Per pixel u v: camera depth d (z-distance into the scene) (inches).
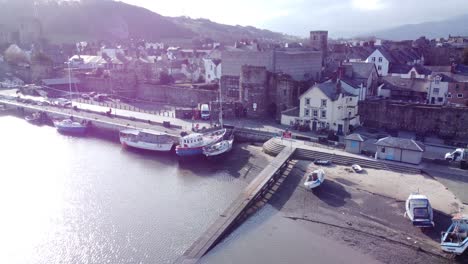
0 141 2834.6
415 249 1291.8
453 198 1582.2
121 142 2652.6
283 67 3287.4
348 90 2652.6
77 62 5649.6
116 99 4077.3
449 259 1234.0
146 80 4298.7
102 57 5753.0
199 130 2618.1
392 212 1519.4
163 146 2454.5
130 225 1521.9
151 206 1684.3
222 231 1398.9
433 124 2385.6
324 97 2458.2
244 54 3356.3
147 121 2987.2
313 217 1533.0
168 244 1376.7
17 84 5022.1
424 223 1371.8
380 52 3971.5
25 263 1301.7
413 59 4534.9
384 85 3115.2
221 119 2709.2
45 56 5251.0
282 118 2770.7
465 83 2760.8
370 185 1750.7
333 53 4731.8
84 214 1626.5
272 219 1531.7
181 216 1582.2
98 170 2174.0
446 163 1905.8
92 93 4362.7
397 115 2500.0
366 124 2635.3
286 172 1971.0
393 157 1963.6
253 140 2561.5
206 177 2027.6
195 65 4894.2
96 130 3078.2
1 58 5969.5
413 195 1503.4
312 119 2556.6
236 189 1849.2
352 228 1438.2
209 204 1689.2
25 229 1515.7
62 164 2288.4
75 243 1408.7
